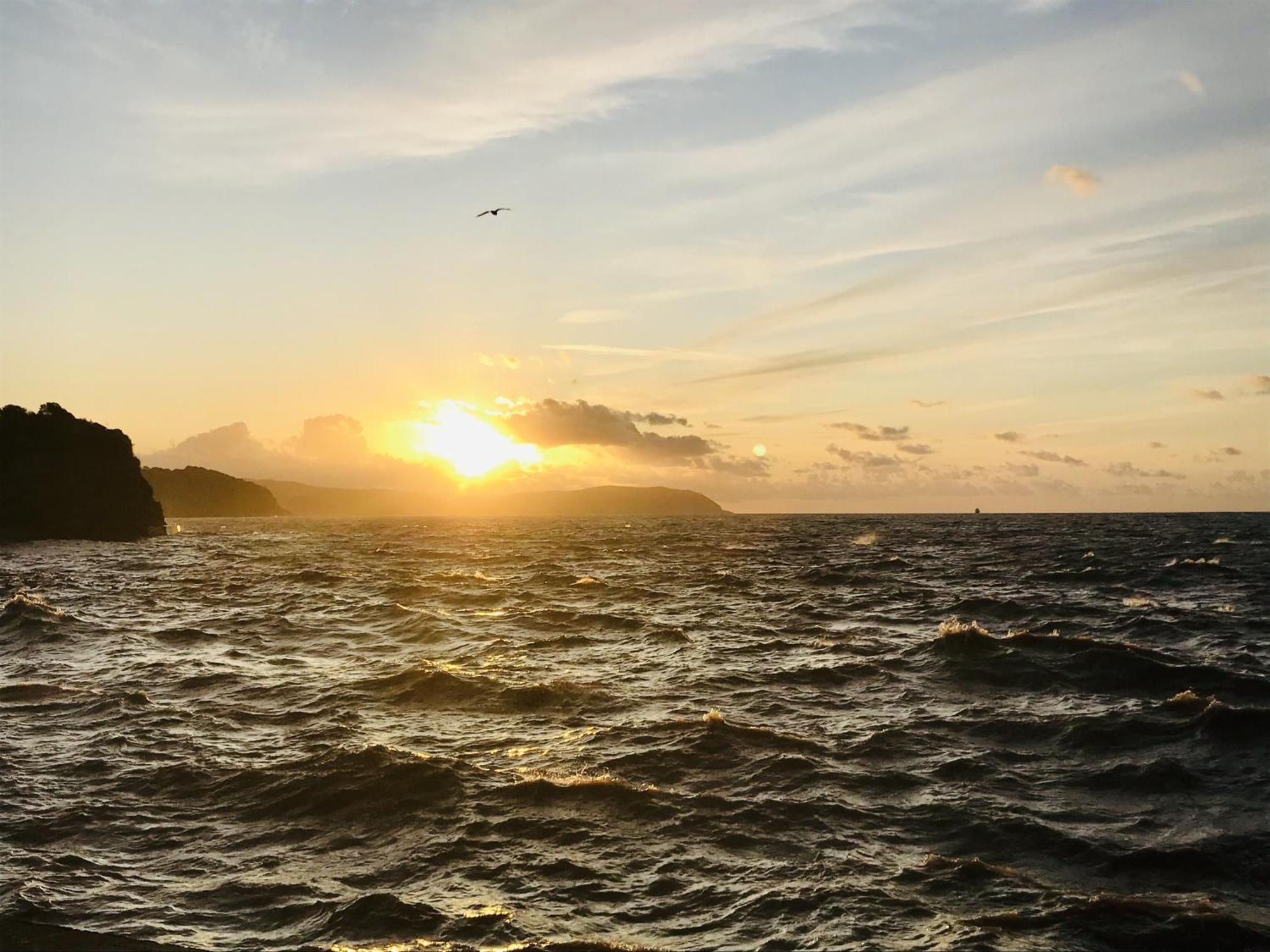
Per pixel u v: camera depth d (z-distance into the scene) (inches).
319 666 882.8
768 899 376.8
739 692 754.8
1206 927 350.9
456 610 1310.3
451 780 519.5
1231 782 514.9
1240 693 701.9
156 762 571.5
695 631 1087.6
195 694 762.2
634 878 399.2
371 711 699.4
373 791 505.4
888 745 591.8
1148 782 514.9
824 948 335.9
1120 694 711.7
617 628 1112.2
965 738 609.3
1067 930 349.7
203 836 454.6
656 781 523.2
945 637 916.0
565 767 550.6
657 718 668.7
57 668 879.7
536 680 798.5
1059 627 1065.5
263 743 614.5
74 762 572.1
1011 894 380.5
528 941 341.4
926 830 452.1
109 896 386.3
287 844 442.6
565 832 449.7
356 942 343.6
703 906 371.6
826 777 526.9
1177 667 764.6
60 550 3432.6
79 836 454.9
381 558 2817.4
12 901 377.7
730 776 530.6
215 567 2384.4
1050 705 687.1
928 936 344.5
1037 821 459.8
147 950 339.0
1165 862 413.1
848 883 390.9
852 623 1143.6
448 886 392.5
